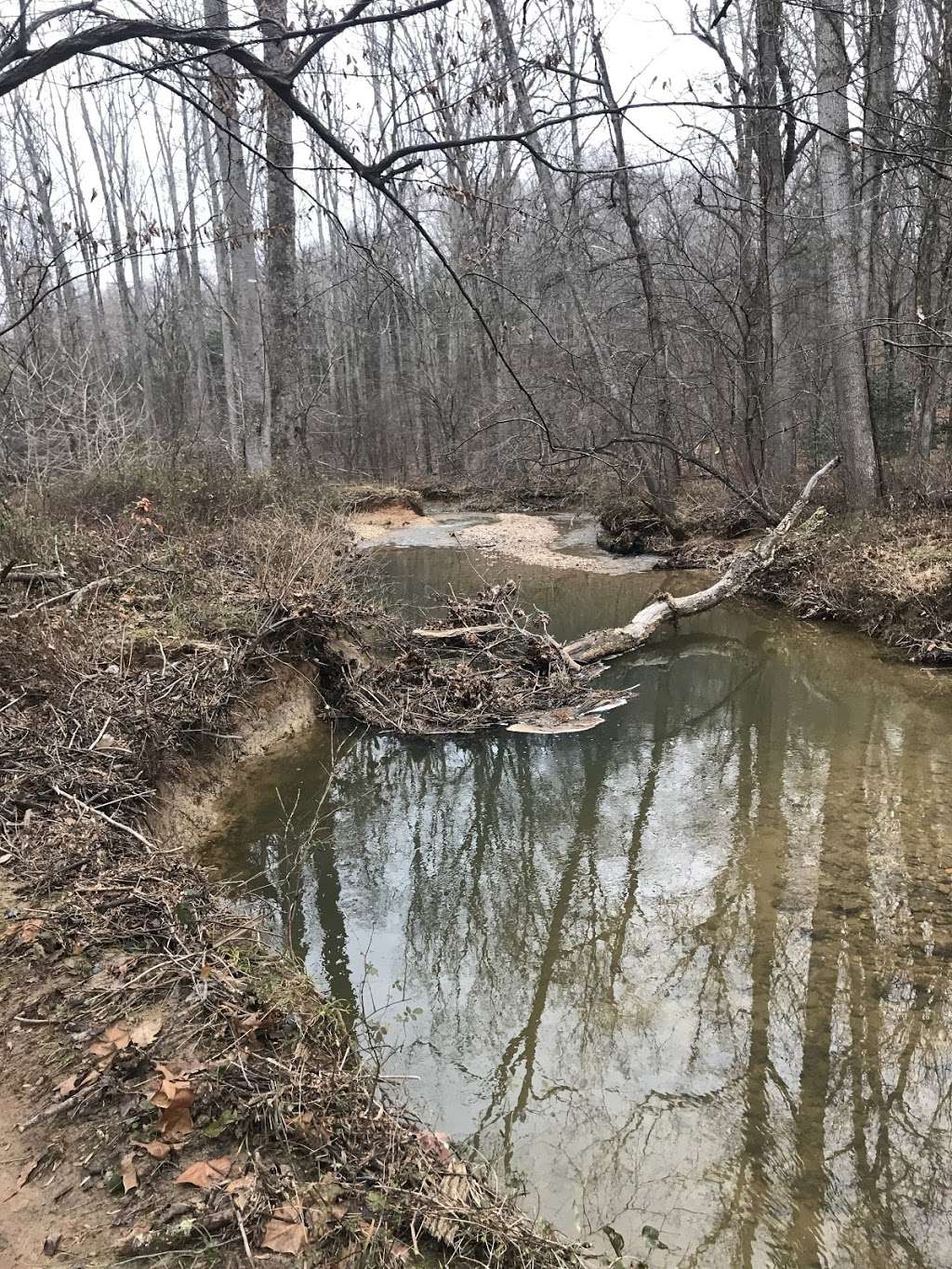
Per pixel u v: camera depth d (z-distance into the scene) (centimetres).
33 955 316
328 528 977
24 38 233
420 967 437
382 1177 243
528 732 762
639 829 580
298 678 769
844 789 616
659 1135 317
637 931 458
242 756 653
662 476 1520
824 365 1578
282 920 471
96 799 456
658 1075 350
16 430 1073
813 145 1484
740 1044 365
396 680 799
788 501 1384
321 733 736
